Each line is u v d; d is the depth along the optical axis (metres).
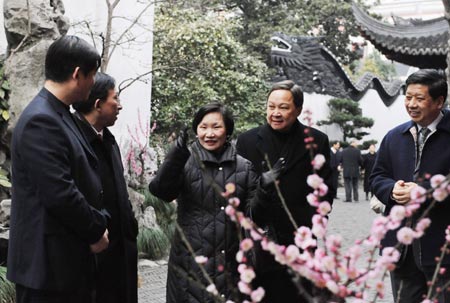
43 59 6.05
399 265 3.39
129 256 3.25
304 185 3.72
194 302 3.22
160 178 3.29
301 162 3.73
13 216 2.74
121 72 9.10
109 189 3.23
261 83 16.36
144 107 9.59
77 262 2.73
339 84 22.25
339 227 11.57
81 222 2.66
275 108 3.76
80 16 8.41
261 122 16.06
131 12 9.25
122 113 9.13
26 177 2.69
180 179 3.32
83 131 3.20
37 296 2.69
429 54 11.93
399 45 12.08
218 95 14.93
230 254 3.26
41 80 6.05
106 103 3.29
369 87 23.84
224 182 3.33
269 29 24.06
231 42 15.29
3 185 5.66
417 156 3.48
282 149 3.78
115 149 3.38
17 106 5.96
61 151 2.68
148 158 8.64
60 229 2.69
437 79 3.38
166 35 14.31
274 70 20.11
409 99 3.44
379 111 24.73
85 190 2.83
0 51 7.32
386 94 24.70
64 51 2.76
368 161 17.64
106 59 7.66
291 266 1.72
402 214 1.72
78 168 2.80
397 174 3.54
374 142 23.27
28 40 6.16
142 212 8.01
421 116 3.41
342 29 25.92
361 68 41.34
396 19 12.60
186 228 3.32
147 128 8.82
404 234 1.73
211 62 14.61
